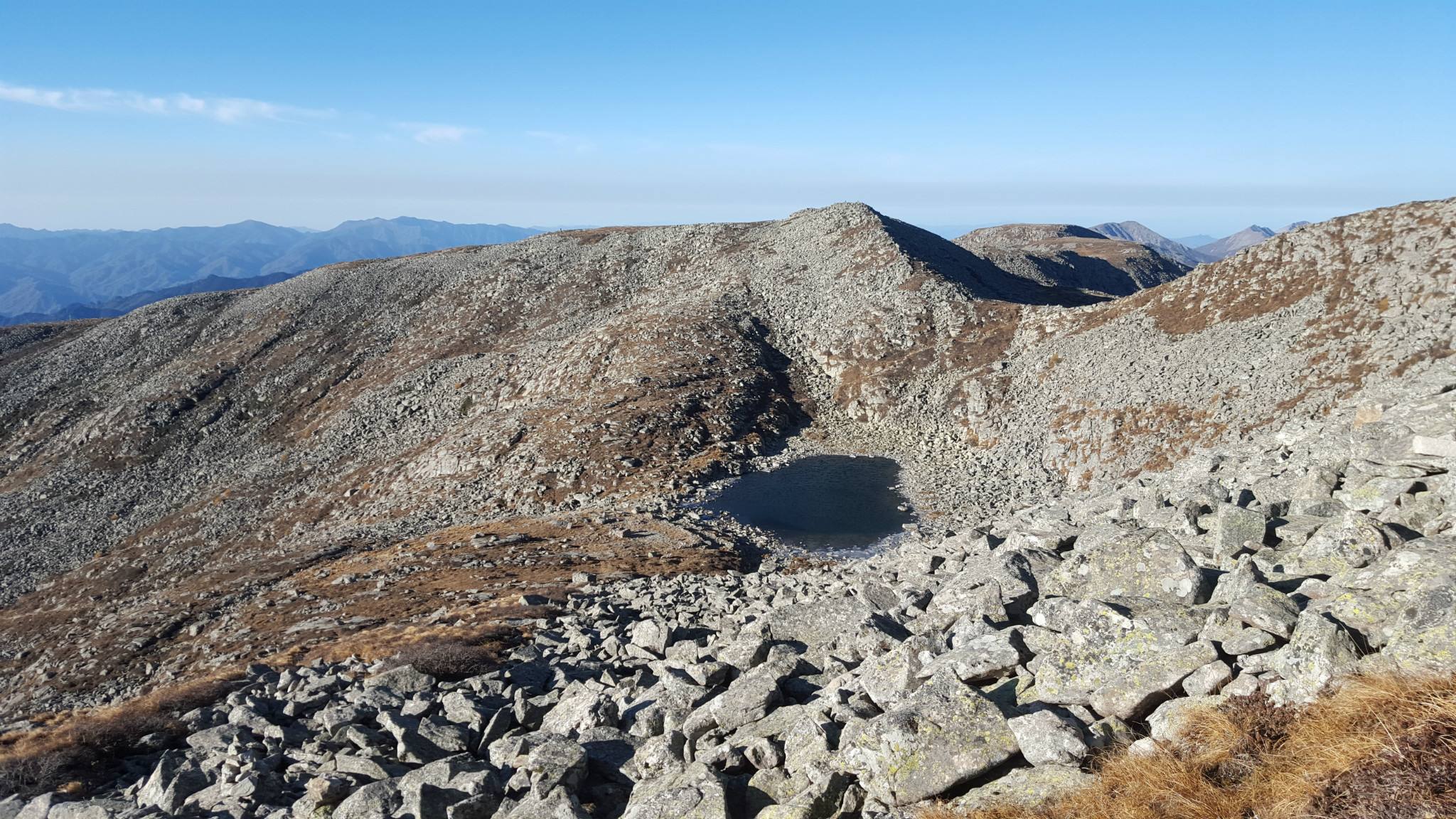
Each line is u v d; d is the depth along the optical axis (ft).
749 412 307.58
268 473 345.92
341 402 404.98
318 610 163.43
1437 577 32.73
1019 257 611.06
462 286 522.47
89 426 396.78
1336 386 193.67
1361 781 23.53
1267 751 27.43
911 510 220.23
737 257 492.13
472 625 114.73
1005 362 307.99
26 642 207.72
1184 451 208.44
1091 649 36.45
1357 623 31.48
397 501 280.92
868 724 35.88
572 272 521.24
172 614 190.90
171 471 366.84
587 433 281.74
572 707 55.88
